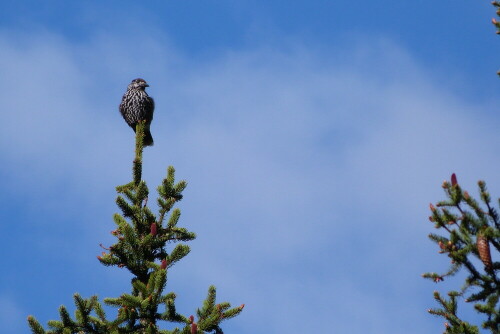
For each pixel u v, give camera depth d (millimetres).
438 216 10266
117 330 13234
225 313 13406
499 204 10039
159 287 13211
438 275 10242
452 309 10500
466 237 10109
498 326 10016
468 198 10094
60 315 13406
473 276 10195
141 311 13383
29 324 13273
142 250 14117
